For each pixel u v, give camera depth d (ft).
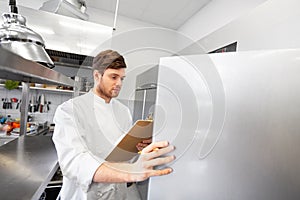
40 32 5.41
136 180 1.84
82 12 6.18
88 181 2.07
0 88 7.77
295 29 2.56
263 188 1.55
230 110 1.63
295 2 2.56
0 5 5.34
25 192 1.77
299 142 1.51
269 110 1.54
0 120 7.42
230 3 5.79
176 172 1.76
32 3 7.02
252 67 1.58
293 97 1.51
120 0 7.27
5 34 1.81
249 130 1.58
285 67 1.52
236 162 1.61
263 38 3.19
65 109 2.36
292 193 1.52
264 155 1.55
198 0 6.97
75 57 6.55
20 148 3.25
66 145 2.15
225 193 1.64
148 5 7.54
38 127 7.34
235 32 4.08
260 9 3.28
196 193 1.72
